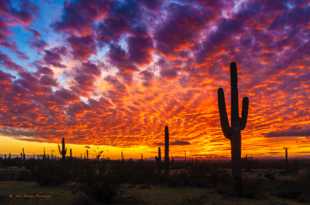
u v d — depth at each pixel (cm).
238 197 1536
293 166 4694
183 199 1415
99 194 1372
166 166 2555
